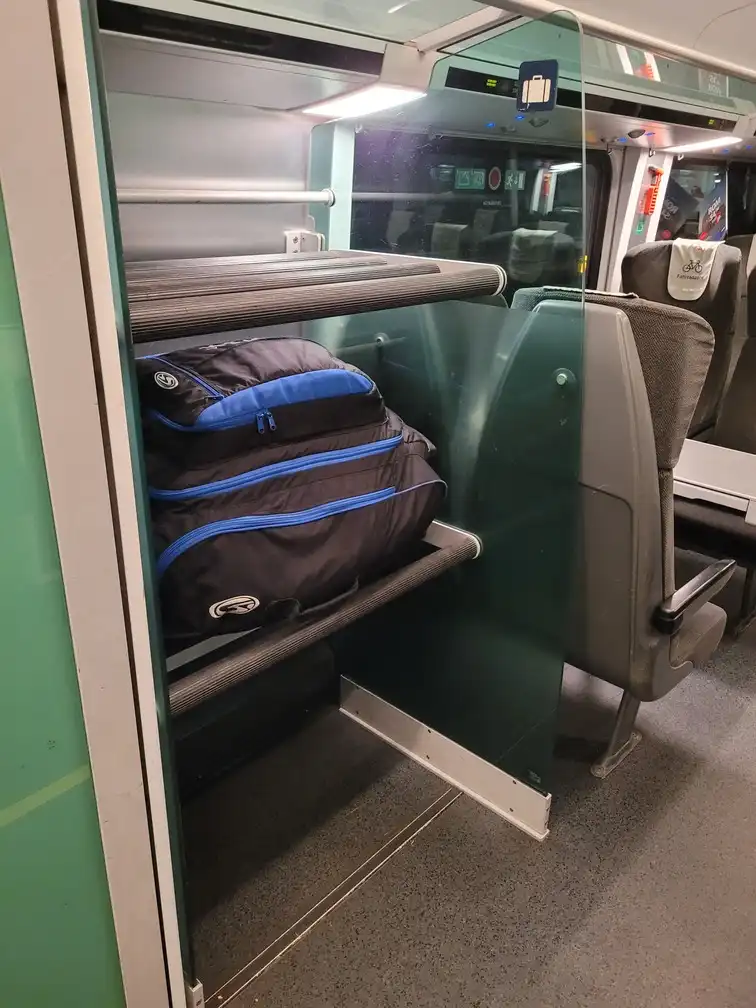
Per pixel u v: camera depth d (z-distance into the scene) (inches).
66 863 34.5
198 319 36.5
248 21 42.9
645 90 80.3
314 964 51.6
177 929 40.7
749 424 99.0
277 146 62.2
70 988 37.3
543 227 48.5
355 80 50.9
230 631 44.1
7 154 23.4
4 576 28.0
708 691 81.6
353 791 67.0
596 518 56.4
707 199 122.3
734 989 50.1
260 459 45.7
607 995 49.6
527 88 46.3
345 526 47.5
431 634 66.6
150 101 53.7
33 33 23.0
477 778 66.0
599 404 52.5
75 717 32.2
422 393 61.7
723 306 95.5
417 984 50.4
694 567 103.8
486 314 54.5
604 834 62.6
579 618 61.7
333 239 65.9
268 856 59.9
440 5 43.7
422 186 57.8
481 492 59.2
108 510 30.0
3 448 26.5
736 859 60.5
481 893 57.1
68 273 26.0
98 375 28.2
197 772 67.9
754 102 97.7
